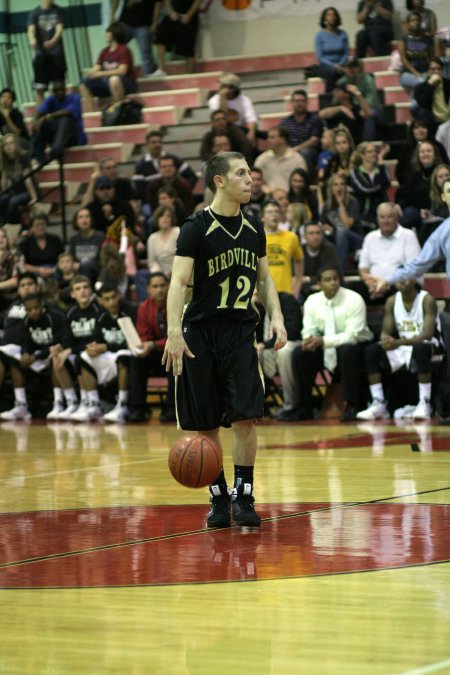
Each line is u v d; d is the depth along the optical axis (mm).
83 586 6898
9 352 23609
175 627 5820
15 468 13891
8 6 36188
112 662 5160
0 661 5211
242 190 8938
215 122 26609
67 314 23016
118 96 32000
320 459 13945
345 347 20406
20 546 8406
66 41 35844
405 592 6566
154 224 24391
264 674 4910
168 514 9867
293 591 6641
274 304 9383
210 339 9094
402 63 28578
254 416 9016
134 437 18344
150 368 21969
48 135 30688
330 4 33438
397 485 11336
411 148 25328
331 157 25609
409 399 21156
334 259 22406
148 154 28125
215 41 34469
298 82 32219
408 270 17734
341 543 8172
